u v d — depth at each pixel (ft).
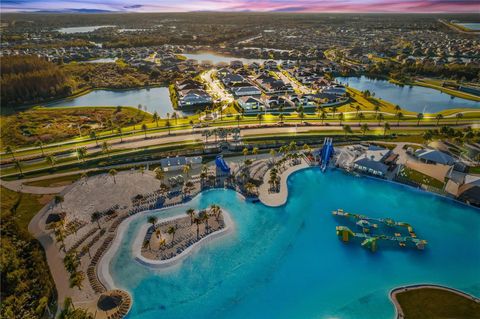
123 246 306.96
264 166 447.01
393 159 452.76
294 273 286.87
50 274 274.77
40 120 630.74
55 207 356.79
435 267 293.02
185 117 650.02
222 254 303.07
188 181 407.85
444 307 250.98
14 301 240.73
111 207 358.02
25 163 457.68
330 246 316.40
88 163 451.12
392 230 335.88
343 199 384.47
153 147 496.64
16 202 363.97
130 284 270.05
